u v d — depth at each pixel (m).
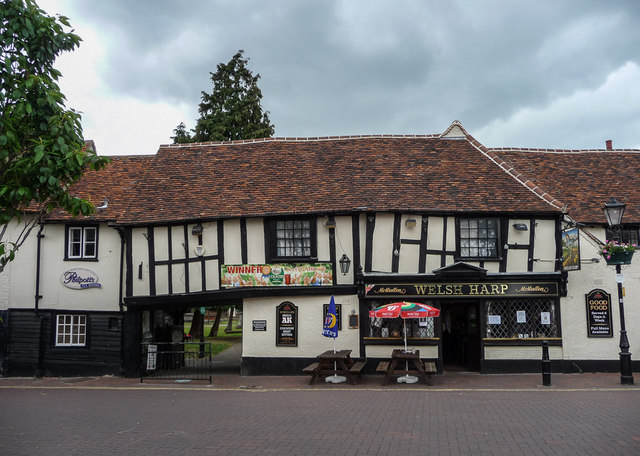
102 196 16.48
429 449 6.47
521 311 13.73
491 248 13.88
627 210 14.90
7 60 6.52
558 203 13.84
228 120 26.89
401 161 15.92
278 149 17.12
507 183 14.77
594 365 13.53
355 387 11.98
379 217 13.90
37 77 6.36
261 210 14.27
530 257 13.80
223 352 23.02
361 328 13.86
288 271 14.12
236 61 28.69
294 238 14.30
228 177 15.96
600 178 16.50
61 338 15.61
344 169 15.70
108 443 6.94
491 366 13.59
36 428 7.89
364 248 13.93
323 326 13.78
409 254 13.80
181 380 13.66
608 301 13.66
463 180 14.91
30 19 6.68
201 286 14.43
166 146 17.73
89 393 11.91
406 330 13.80
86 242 15.79
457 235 13.84
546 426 7.57
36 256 15.74
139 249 14.88
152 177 16.38
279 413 8.91
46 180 6.13
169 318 17.31
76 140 6.63
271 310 14.27
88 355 15.36
